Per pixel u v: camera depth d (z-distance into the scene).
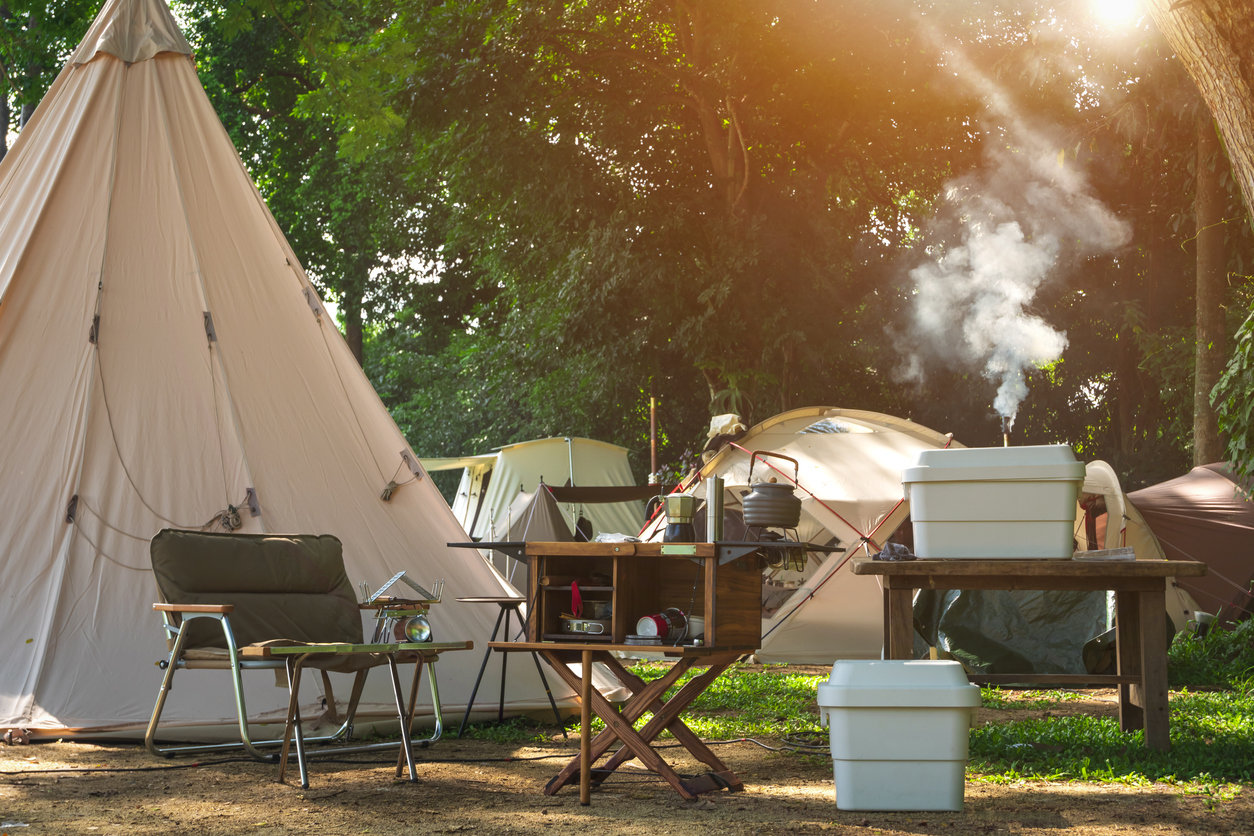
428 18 17.94
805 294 18.88
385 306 30.17
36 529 5.97
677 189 19.72
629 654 11.36
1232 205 15.23
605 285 18.62
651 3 18.94
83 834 3.65
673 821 3.98
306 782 4.57
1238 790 4.57
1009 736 5.72
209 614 4.92
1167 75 14.55
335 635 5.54
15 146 7.27
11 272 6.46
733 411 18.25
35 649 5.64
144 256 6.82
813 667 10.23
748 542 4.41
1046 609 9.12
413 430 29.86
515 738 6.06
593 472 19.09
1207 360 13.43
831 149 19.81
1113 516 10.64
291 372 7.00
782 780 4.93
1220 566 10.80
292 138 27.48
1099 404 21.47
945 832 3.81
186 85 7.48
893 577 5.64
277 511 6.46
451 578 6.93
